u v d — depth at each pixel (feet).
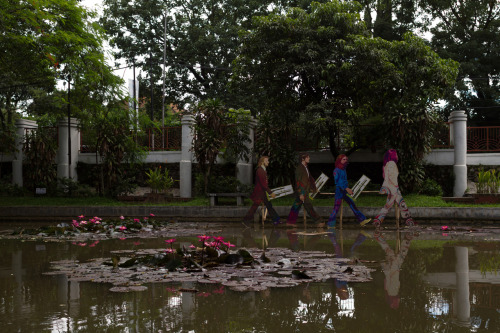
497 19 76.95
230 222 34.45
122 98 48.80
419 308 8.53
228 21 86.07
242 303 9.02
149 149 51.93
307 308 8.57
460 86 71.56
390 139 40.16
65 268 13.44
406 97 39.86
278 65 40.50
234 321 7.66
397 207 28.73
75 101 50.34
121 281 11.19
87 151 54.34
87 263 14.39
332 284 10.95
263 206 32.37
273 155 40.88
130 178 48.06
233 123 43.86
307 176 30.58
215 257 14.28
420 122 38.22
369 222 32.78
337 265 13.70
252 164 47.34
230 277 11.66
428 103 39.47
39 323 7.55
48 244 20.30
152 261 13.70
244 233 25.55
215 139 40.75
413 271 12.73
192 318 7.86
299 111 44.32
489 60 75.20
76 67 46.14
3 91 65.62
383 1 79.46
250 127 46.42
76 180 52.11
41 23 39.91
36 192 48.98
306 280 11.28
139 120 49.29
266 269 12.94
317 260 14.74
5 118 72.23
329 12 38.68
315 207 33.73
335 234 24.95
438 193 40.50
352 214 33.04
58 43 42.70
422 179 40.86
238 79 43.34
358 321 7.64
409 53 38.78
